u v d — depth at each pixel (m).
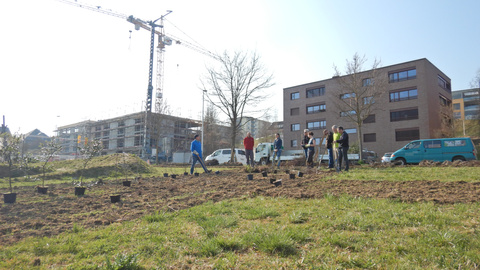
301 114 47.75
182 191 7.16
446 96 41.16
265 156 23.02
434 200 4.62
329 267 2.56
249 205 5.02
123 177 11.86
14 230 3.90
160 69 77.50
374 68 26.20
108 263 2.60
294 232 3.35
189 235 3.56
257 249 3.07
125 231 3.79
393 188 5.96
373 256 2.75
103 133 83.31
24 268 2.73
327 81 45.00
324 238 3.20
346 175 8.76
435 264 2.51
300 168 13.51
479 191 5.16
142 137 68.25
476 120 48.94
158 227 3.89
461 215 3.75
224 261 2.78
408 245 2.92
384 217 3.85
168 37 76.88
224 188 7.32
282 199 5.42
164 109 42.84
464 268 2.41
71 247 3.22
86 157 9.13
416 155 16.11
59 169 12.95
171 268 2.68
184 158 40.88
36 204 5.68
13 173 11.45
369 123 40.00
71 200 6.14
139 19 72.50
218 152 27.45
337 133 11.12
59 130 94.94
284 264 2.66
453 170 9.27
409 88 37.06
